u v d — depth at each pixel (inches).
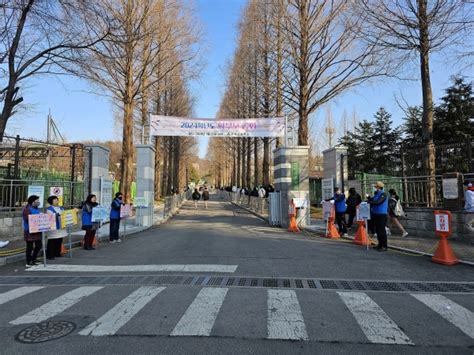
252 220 815.1
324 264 308.0
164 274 276.5
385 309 193.0
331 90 694.5
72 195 570.6
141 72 836.0
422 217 461.4
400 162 549.3
